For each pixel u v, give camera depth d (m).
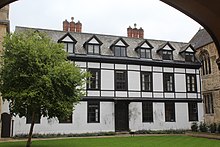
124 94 23.47
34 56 13.49
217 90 24.83
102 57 23.02
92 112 22.44
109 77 23.23
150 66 24.73
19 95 12.94
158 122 24.25
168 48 25.72
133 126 23.41
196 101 25.80
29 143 14.08
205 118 26.16
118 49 23.89
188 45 26.59
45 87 13.20
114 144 15.16
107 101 22.97
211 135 19.30
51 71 13.45
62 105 13.45
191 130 23.97
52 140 17.89
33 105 13.29
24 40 13.93
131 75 23.95
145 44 24.88
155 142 16.25
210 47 25.77
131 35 28.36
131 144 15.16
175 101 25.09
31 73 13.47
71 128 21.70
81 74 14.66
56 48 14.46
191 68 26.19
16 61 13.53
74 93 14.29
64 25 26.11
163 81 24.95
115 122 22.98
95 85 22.75
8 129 19.80
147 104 24.16
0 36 18.95
